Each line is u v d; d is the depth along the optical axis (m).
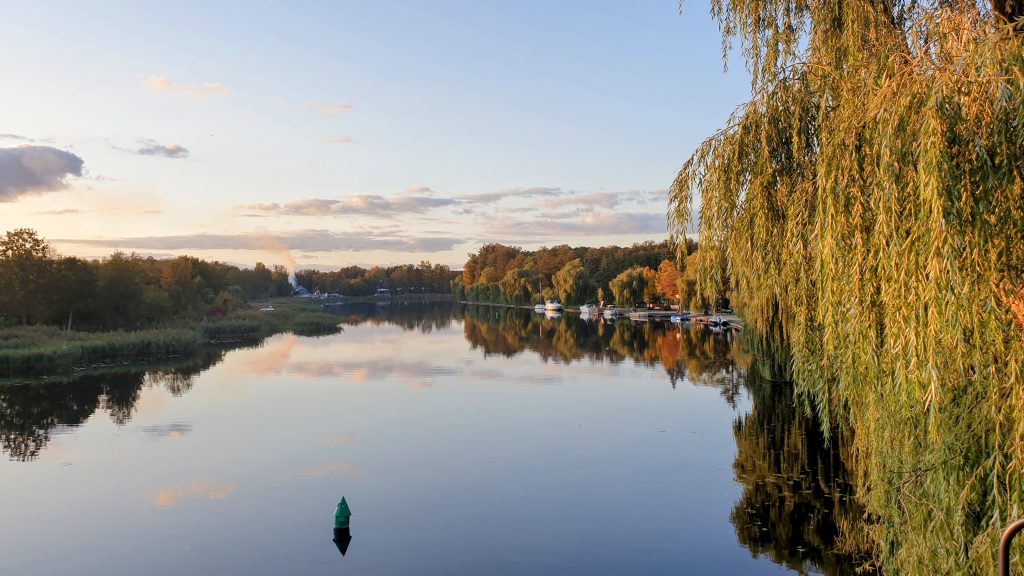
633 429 24.38
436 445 22.70
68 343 49.28
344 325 92.00
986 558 6.23
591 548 13.94
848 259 6.80
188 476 19.61
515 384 35.66
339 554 13.91
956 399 6.80
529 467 19.88
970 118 5.69
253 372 41.88
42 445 23.58
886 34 8.36
